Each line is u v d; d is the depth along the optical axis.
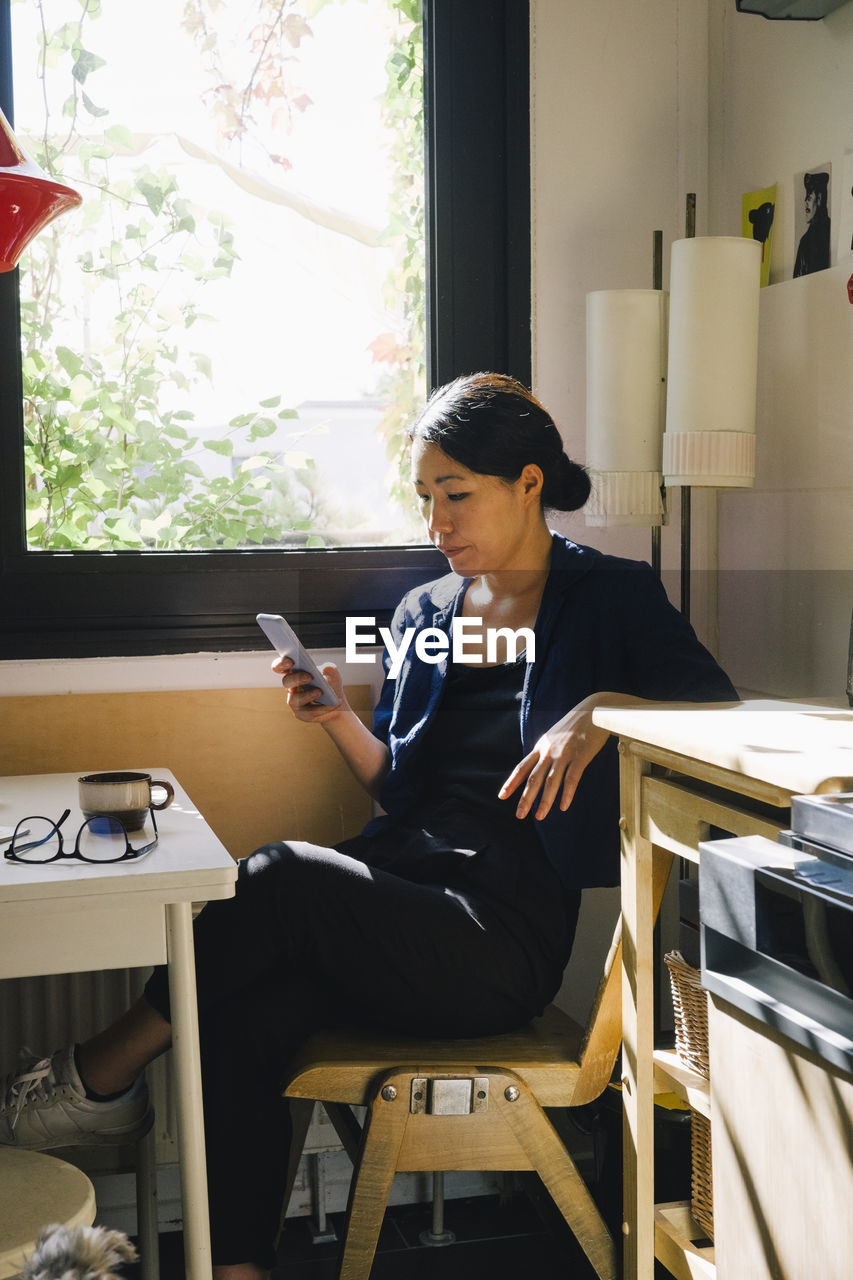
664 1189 1.68
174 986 1.33
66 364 2.07
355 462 2.20
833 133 1.91
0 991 1.95
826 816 0.97
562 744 1.51
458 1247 2.00
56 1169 1.20
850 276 1.86
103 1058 1.52
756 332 1.91
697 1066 1.49
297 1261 1.96
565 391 2.21
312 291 2.17
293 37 2.13
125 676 2.05
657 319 1.98
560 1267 1.92
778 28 2.04
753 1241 1.11
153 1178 1.72
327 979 1.58
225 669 2.09
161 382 2.11
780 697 2.07
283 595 2.12
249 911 1.54
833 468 1.91
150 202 2.09
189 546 2.14
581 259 2.20
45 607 2.03
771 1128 1.07
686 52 2.22
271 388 2.16
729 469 1.89
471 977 1.56
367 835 1.83
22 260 2.03
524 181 2.17
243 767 2.07
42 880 1.27
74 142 2.05
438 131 2.16
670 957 1.55
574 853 1.64
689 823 1.36
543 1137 1.49
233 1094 1.50
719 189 2.22
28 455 2.06
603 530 2.24
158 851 1.39
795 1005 1.03
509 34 2.15
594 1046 1.52
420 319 2.21
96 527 2.10
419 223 2.20
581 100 2.19
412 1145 1.47
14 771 1.98
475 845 1.64
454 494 1.71
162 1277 1.88
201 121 2.11
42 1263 0.90
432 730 1.78
